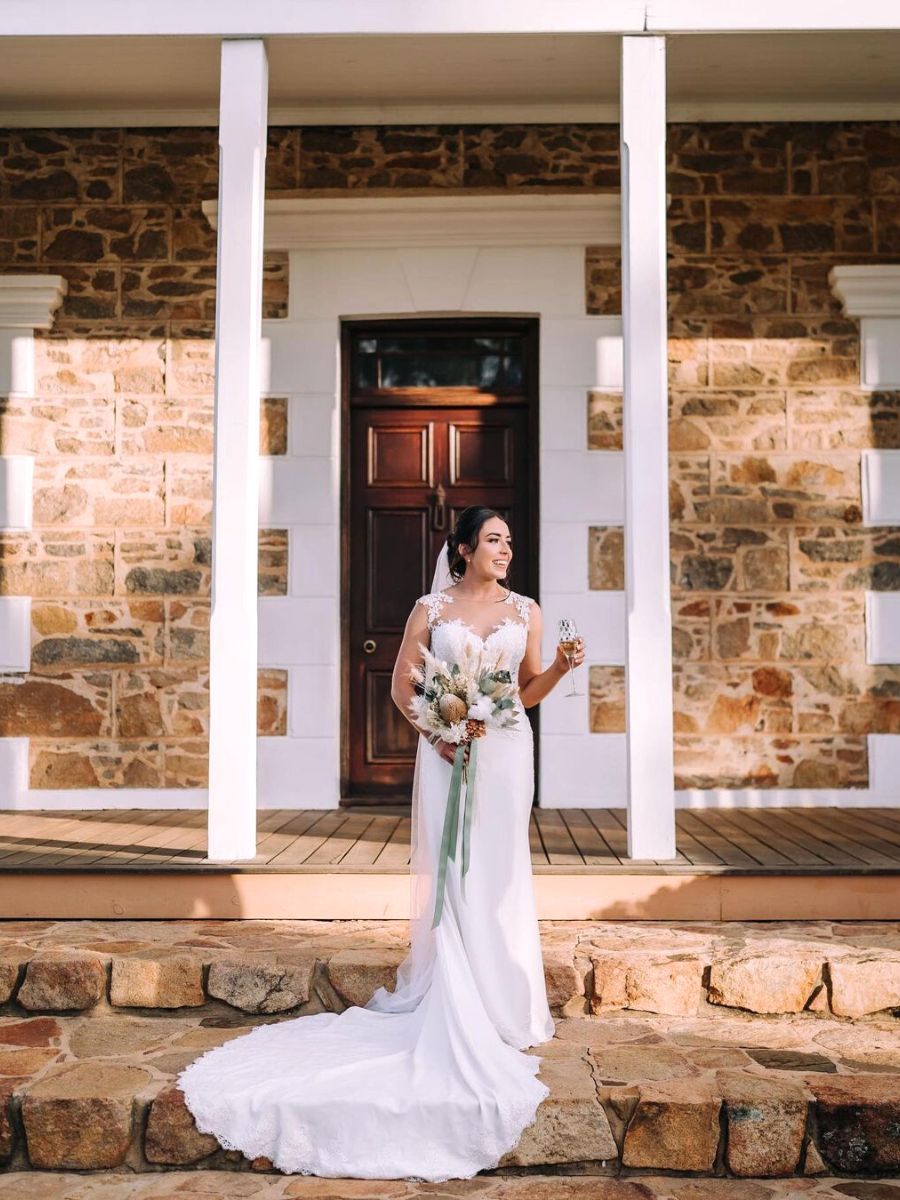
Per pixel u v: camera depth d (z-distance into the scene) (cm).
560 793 591
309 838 489
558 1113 297
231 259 449
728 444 599
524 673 369
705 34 456
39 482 604
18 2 452
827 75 562
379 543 622
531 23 450
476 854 343
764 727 592
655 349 445
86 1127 301
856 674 594
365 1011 353
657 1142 297
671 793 436
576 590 597
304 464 602
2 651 598
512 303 602
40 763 595
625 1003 363
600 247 603
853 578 596
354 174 604
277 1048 329
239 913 422
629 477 443
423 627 361
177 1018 362
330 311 603
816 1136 299
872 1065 322
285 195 595
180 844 475
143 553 601
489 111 598
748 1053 332
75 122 603
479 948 336
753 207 602
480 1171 298
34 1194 288
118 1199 284
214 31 452
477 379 624
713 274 601
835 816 556
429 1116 298
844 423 598
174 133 607
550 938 393
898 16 449
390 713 618
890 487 596
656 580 440
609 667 595
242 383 446
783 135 602
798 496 598
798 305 600
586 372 602
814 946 380
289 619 597
